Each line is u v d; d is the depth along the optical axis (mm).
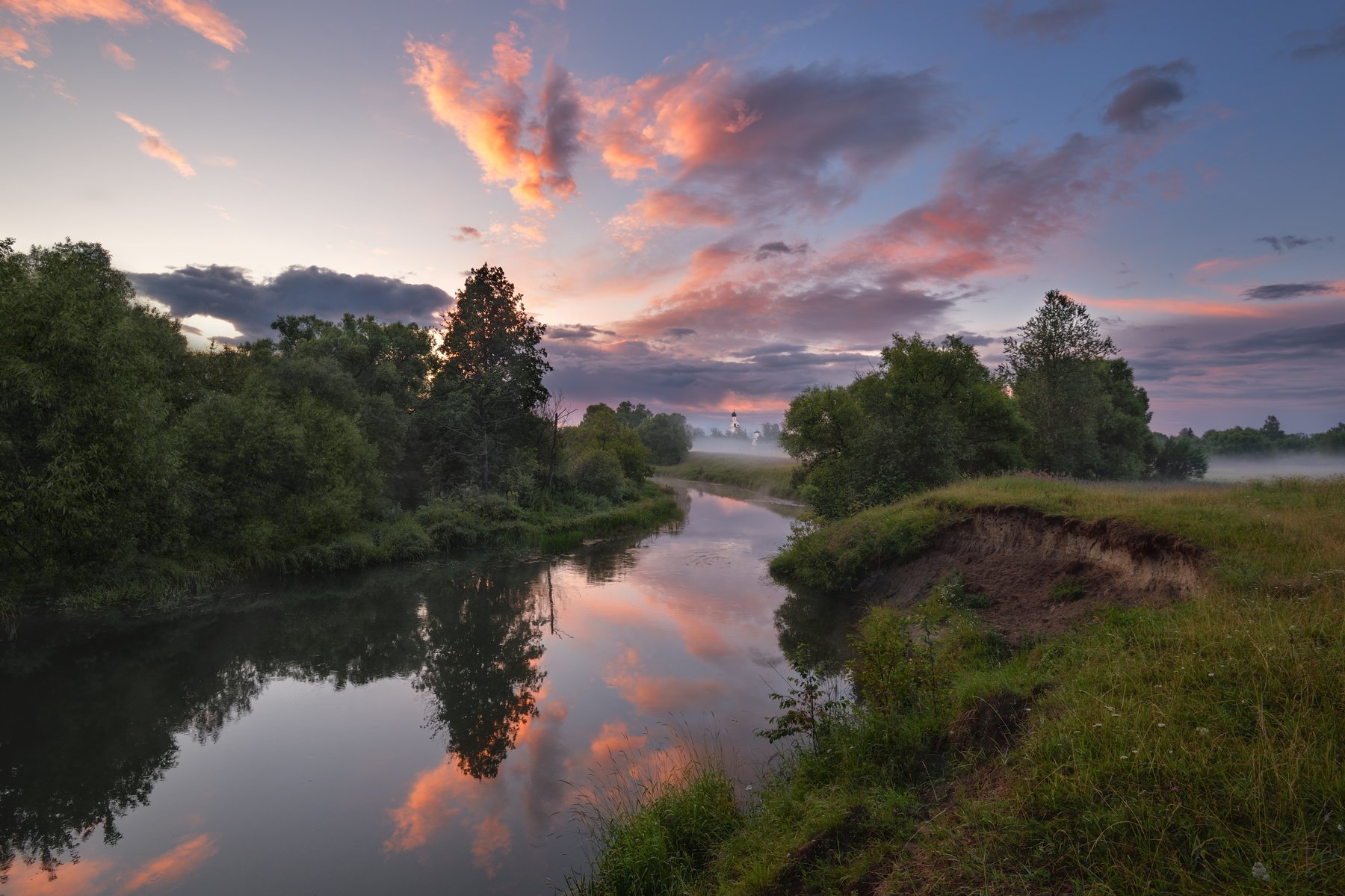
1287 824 3732
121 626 15914
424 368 39000
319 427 24609
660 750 9023
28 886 6848
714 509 45906
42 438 14539
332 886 6711
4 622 15414
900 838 5199
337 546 23297
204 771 9258
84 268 17625
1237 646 5828
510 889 6547
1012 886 4016
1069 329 30719
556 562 25141
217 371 25859
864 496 24953
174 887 6766
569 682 12297
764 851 5656
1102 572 11094
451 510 29734
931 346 27203
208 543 20594
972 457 25656
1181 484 19297
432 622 16953
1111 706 5418
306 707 11562
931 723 7238
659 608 17656
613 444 54375
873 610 14680
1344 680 4840
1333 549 8227
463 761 9445
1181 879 3590
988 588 13219
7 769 9344
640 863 5902
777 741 8938
